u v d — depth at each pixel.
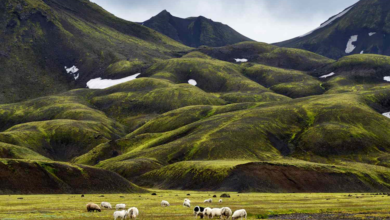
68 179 111.88
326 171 144.75
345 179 142.62
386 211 58.56
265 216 53.22
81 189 110.19
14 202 69.38
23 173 105.88
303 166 146.38
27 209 56.28
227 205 66.31
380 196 100.19
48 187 105.75
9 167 105.56
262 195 104.38
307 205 67.81
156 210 56.47
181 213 53.19
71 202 71.12
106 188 114.31
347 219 49.09
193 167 153.38
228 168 141.75
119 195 103.06
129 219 45.34
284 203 72.56
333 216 52.78
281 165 144.25
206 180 140.88
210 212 48.03
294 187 134.38
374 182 146.38
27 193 100.44
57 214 50.12
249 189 129.88
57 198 83.06
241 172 138.12
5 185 99.81
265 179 135.38
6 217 45.91
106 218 46.50
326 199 85.50
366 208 62.59
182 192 126.31
